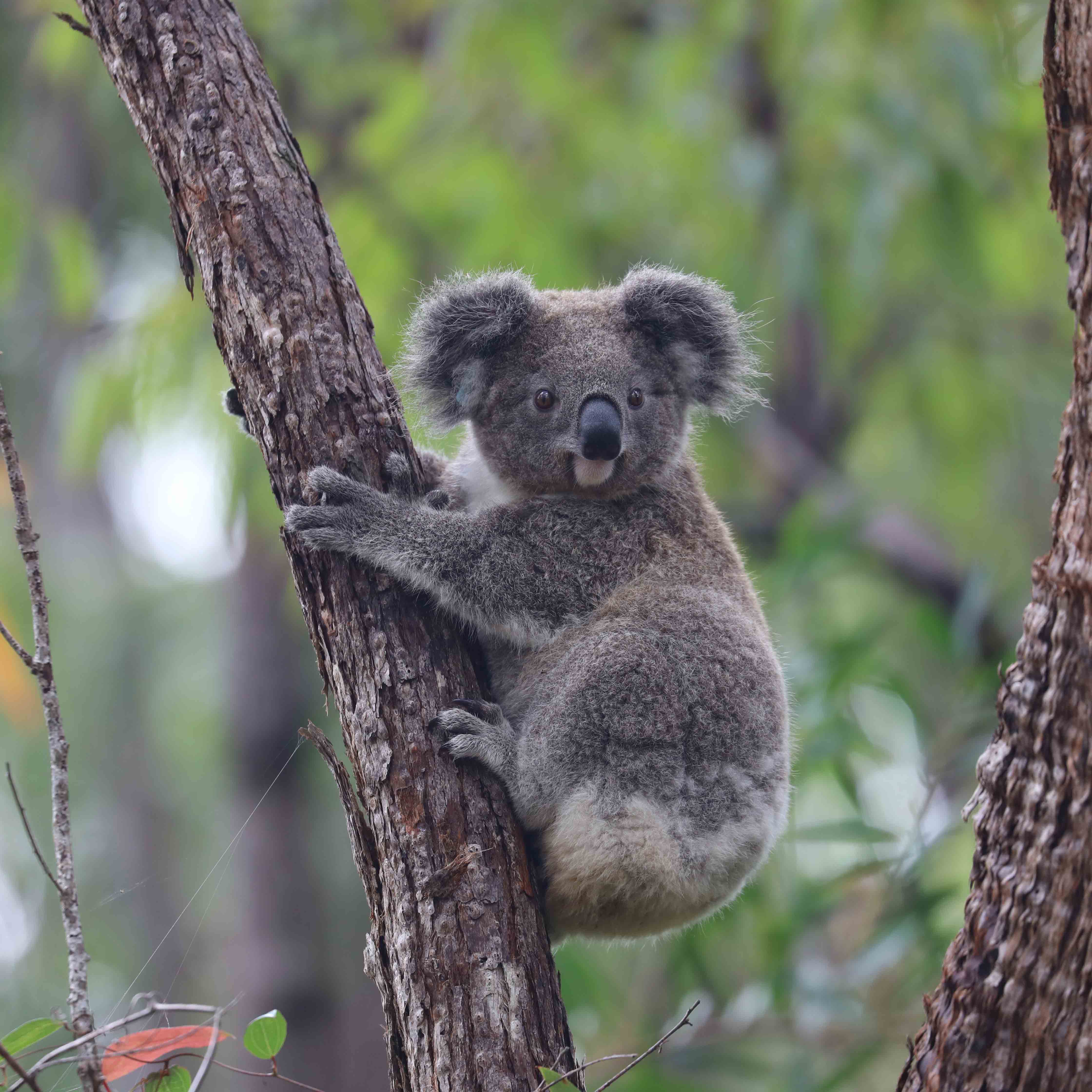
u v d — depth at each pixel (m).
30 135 17.28
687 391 7.77
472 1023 5.14
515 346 7.41
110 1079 5.13
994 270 13.55
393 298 12.45
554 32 12.98
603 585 7.07
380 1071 17.86
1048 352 15.39
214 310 5.83
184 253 5.93
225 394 6.92
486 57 12.68
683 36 13.50
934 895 9.79
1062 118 4.06
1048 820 4.25
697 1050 9.98
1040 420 15.11
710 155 13.47
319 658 5.96
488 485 7.80
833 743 10.01
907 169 12.30
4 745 18.80
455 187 12.80
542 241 12.53
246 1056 15.72
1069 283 4.09
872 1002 10.51
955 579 13.19
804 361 15.37
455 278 7.65
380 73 13.51
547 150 13.30
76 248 11.83
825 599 14.15
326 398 5.84
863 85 12.73
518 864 5.58
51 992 18.00
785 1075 10.20
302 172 5.90
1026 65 12.42
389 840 5.45
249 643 17.50
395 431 6.06
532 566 6.91
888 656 13.43
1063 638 4.19
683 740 6.58
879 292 13.71
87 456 12.53
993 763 4.42
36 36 16.03
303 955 16.27
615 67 14.18
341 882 18.38
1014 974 4.29
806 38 12.36
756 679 6.97
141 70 5.88
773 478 14.84
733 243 13.52
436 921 5.27
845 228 12.98
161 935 19.44
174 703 20.59
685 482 7.81
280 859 16.70
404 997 5.25
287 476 5.90
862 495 12.51
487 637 7.13
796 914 9.91
